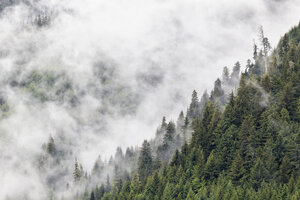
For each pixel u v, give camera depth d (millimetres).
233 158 91062
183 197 88000
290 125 88562
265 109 98812
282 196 70812
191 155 99875
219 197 78625
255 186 79688
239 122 100938
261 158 85000
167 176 98250
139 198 96250
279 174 79125
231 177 84875
